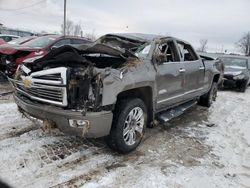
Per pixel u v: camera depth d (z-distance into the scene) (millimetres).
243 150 4496
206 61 6691
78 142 4105
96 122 3234
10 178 3014
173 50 5027
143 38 4754
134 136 3939
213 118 6391
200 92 6328
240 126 5918
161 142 4496
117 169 3449
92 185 3041
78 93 3238
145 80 3883
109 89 3285
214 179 3438
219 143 4699
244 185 3371
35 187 2896
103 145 4102
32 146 3832
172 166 3672
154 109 4367
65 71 3195
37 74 3416
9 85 7766
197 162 3871
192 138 4828
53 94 3330
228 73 10969
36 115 3514
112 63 4129
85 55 4195
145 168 3543
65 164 3436
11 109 5449
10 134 4188
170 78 4621
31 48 7266
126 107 3631
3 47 7391
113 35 5137
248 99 9547
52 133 4324
